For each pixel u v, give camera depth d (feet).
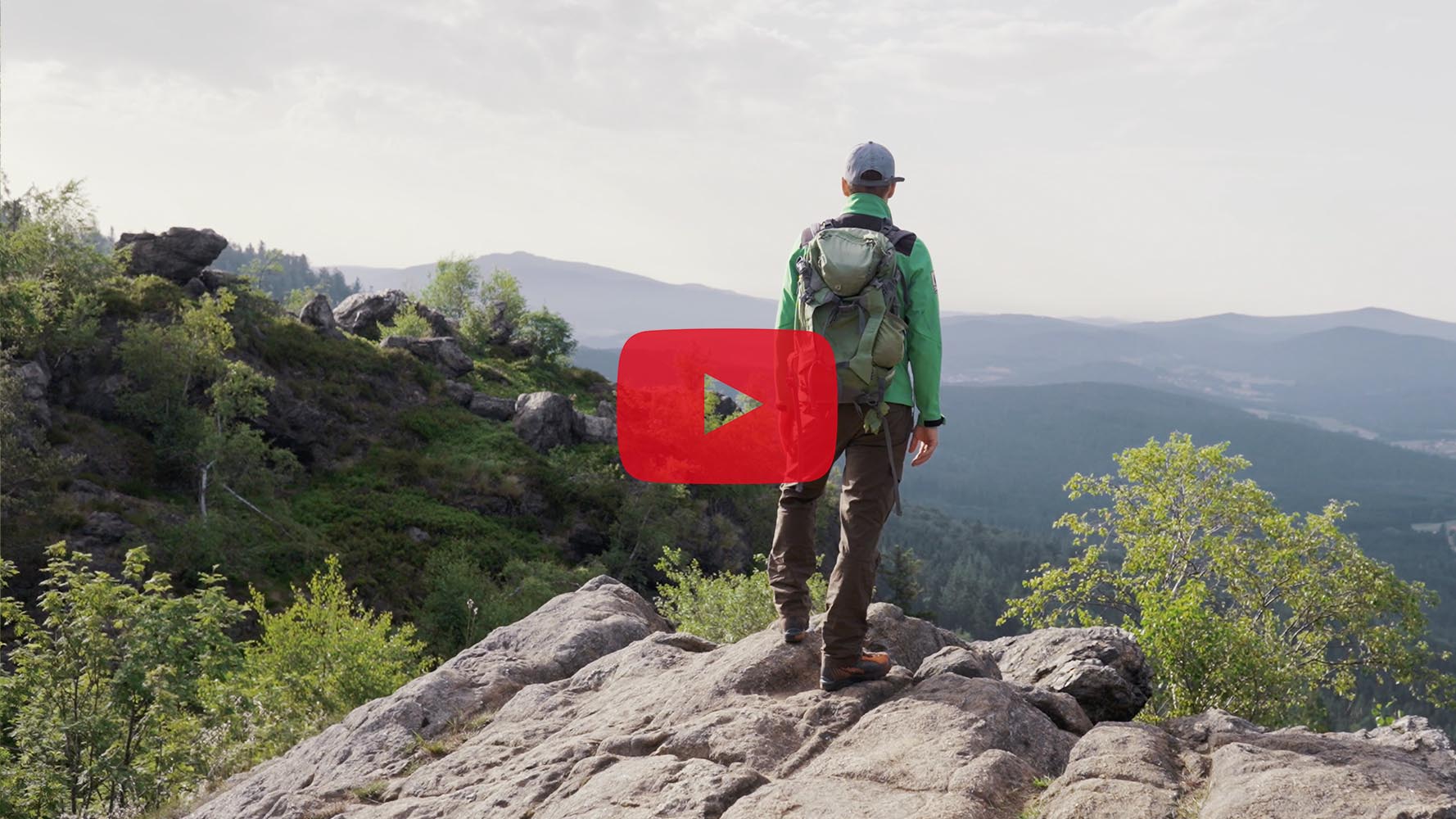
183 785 35.50
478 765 14.47
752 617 45.50
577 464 189.67
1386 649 76.02
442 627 131.64
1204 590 46.26
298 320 197.16
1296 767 9.73
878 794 10.23
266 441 165.37
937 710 12.04
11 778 41.60
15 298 133.59
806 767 11.43
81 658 45.24
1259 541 79.41
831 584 13.00
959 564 595.06
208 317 154.61
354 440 177.17
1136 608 84.02
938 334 11.76
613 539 176.45
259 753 36.88
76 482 129.49
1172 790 9.88
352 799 14.74
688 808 10.59
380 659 44.06
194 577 123.03
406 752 16.43
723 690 13.97
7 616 47.37
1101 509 86.89
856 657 13.17
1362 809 8.45
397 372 199.52
